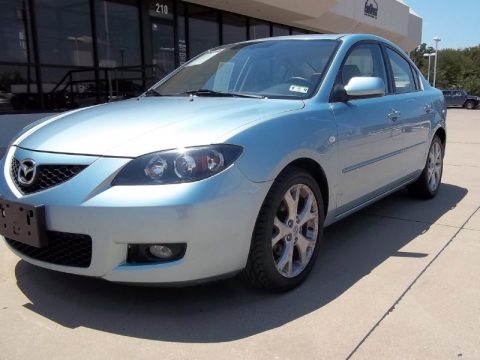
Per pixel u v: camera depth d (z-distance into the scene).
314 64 3.78
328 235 4.29
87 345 2.52
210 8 13.12
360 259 3.70
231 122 2.88
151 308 2.91
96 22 10.26
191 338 2.59
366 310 2.88
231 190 2.64
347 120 3.59
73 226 2.63
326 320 2.77
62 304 2.96
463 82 77.00
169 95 4.00
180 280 2.64
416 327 2.68
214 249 2.63
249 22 14.65
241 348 2.49
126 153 2.65
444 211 5.04
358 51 4.12
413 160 4.85
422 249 3.91
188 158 2.59
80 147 2.77
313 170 3.38
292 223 3.11
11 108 8.97
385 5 20.30
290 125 3.07
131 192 2.55
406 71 5.03
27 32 9.09
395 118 4.30
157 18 11.65
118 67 10.70
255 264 2.89
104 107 3.54
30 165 2.87
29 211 2.71
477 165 7.98
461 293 3.10
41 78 9.40
